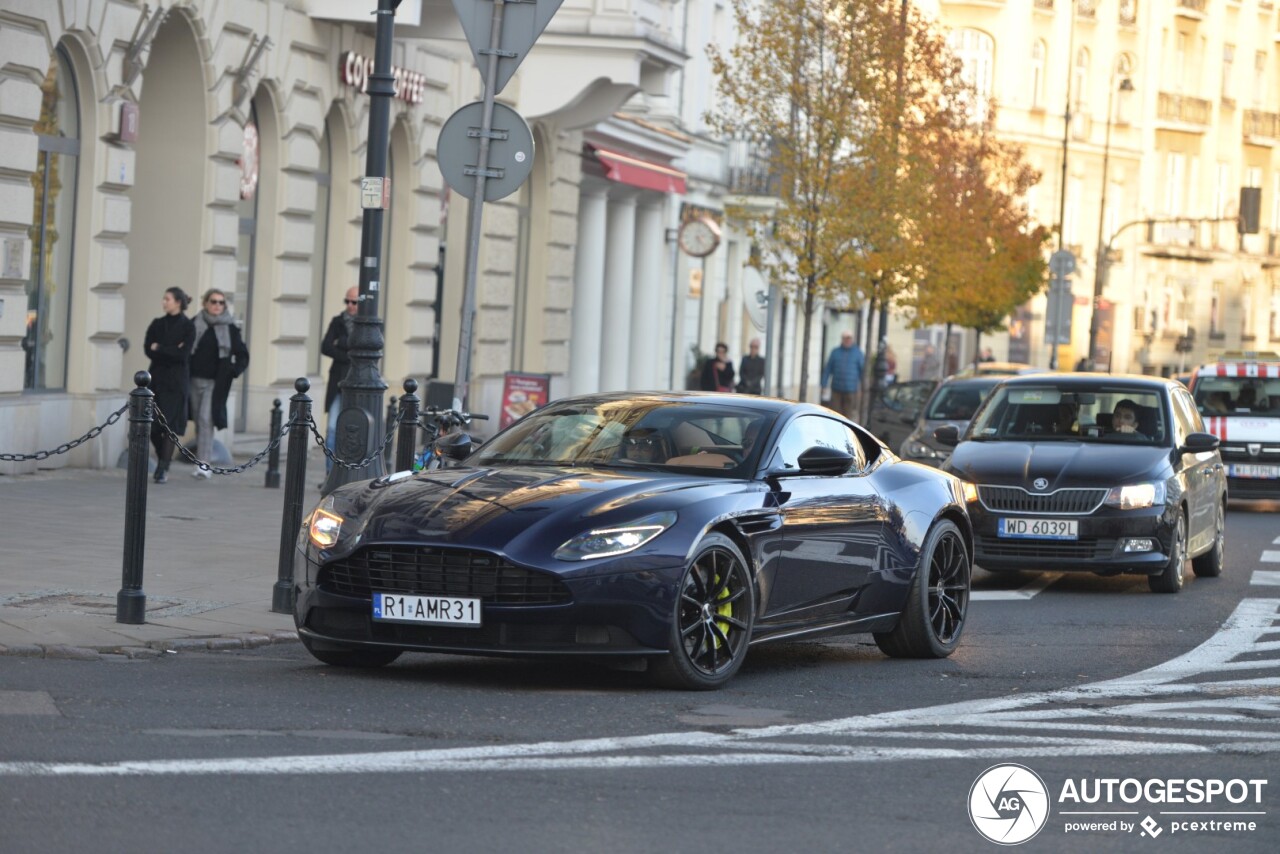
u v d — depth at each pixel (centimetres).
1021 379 1944
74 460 2264
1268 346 9712
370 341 1582
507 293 3750
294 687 991
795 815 730
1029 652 1302
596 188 4409
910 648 1252
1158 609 1609
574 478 1073
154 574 1414
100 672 1013
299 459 1274
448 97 3338
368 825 682
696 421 1162
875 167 3797
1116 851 705
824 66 3897
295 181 2798
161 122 2516
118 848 637
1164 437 1847
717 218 5219
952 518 1298
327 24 2856
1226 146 9250
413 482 1079
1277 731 969
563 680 1065
